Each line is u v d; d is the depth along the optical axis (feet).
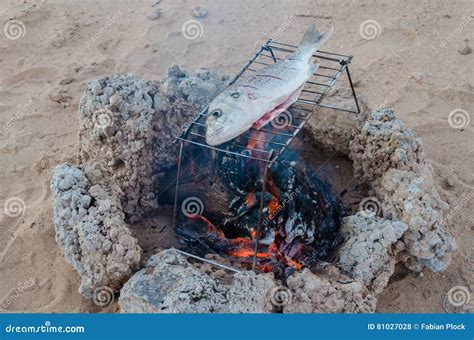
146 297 11.69
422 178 13.65
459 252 14.62
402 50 22.54
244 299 11.76
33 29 24.62
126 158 14.21
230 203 14.51
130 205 14.66
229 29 24.25
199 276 12.05
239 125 12.21
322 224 14.29
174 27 24.41
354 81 20.99
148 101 14.19
